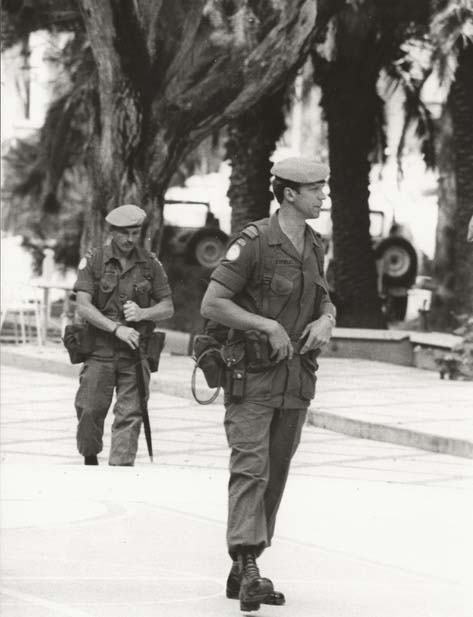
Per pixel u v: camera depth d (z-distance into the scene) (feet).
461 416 64.54
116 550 33.94
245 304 28.60
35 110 135.33
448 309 128.57
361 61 114.21
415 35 111.24
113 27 86.02
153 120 88.38
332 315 28.81
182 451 56.85
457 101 110.11
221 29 86.53
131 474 45.83
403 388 78.59
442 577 32.01
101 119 89.15
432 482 49.24
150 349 47.29
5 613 27.71
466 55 106.73
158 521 37.73
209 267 121.70
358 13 105.50
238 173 116.47
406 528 37.99
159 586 30.30
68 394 77.30
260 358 27.94
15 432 61.67
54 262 130.72
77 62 113.39
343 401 70.54
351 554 34.32
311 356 28.71
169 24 86.84
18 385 81.66
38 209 129.18
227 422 28.48
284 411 28.60
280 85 88.43
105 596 29.32
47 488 42.75
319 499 42.60
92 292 46.83
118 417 47.37
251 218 115.96
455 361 86.84
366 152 117.39
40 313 110.93
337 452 57.47
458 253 112.88
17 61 119.03
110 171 89.15
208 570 31.96
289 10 85.87
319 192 28.30
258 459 27.99
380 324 117.60
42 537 35.32
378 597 29.91
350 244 117.08
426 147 126.52
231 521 28.04
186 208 135.85
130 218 46.26
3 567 31.89
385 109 124.57
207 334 29.09
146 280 46.83
